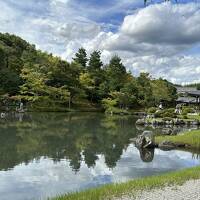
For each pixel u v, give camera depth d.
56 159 26.09
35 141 34.66
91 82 100.88
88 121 60.75
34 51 111.00
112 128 50.34
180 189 13.71
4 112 71.00
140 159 26.84
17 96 78.56
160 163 25.33
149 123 57.50
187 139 33.03
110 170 22.69
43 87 82.88
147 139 32.69
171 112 67.56
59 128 47.16
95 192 13.16
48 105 84.50
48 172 21.70
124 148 32.22
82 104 95.88
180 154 29.16
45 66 91.25
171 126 56.06
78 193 13.37
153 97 103.62
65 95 88.00
